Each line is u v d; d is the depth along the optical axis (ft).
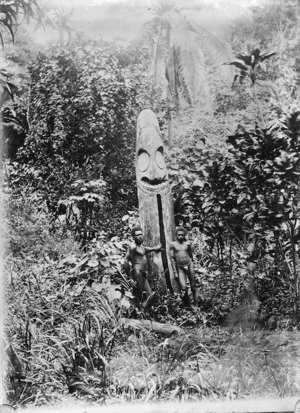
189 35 23.17
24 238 21.91
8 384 18.93
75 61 22.88
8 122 22.81
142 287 20.68
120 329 19.89
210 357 19.66
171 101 23.27
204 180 22.74
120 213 22.72
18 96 22.81
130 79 23.06
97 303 20.44
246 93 23.22
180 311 20.75
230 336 20.24
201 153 22.98
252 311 20.95
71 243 22.13
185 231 21.33
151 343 19.84
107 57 22.98
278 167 21.49
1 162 22.65
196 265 22.11
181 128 23.24
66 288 20.84
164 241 21.24
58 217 22.54
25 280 21.04
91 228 22.47
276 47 23.49
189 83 23.12
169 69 23.24
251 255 21.94
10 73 22.62
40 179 22.75
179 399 18.54
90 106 22.89
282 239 21.93
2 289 20.74
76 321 20.10
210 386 18.81
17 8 21.81
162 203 21.35
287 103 23.21
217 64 23.26
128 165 23.02
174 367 19.12
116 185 22.94
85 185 22.56
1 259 21.45
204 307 21.12
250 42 23.48
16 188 22.59
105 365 18.94
